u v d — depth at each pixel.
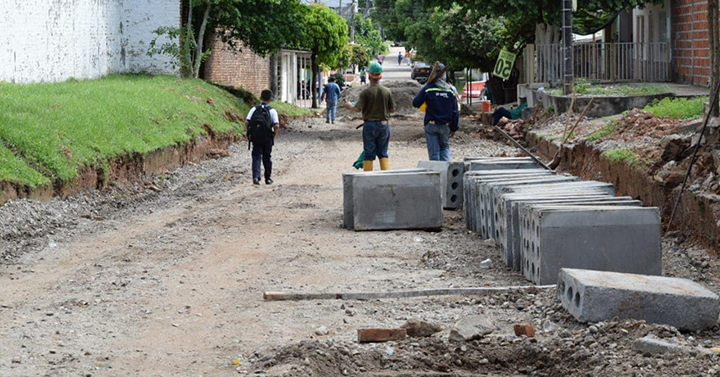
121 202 15.96
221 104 29.47
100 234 12.98
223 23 35.50
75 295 9.30
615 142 15.22
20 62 22.92
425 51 47.38
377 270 10.31
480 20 41.41
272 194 16.81
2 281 10.08
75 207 14.70
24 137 14.94
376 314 8.41
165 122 21.91
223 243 11.98
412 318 8.10
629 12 35.28
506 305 8.51
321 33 50.22
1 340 7.70
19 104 17.16
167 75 33.22
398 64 116.81
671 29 28.77
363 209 12.77
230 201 16.03
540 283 9.20
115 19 31.97
